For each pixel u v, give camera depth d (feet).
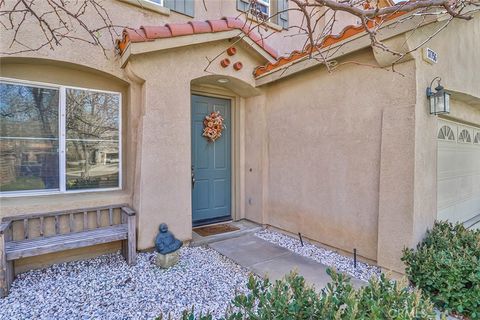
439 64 12.44
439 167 14.98
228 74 16.21
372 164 12.31
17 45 11.46
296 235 16.25
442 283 9.38
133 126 14.34
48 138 13.12
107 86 14.56
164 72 14.14
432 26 11.46
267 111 18.04
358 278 11.54
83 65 12.98
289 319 5.59
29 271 11.90
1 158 12.15
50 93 13.14
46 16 12.02
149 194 13.79
